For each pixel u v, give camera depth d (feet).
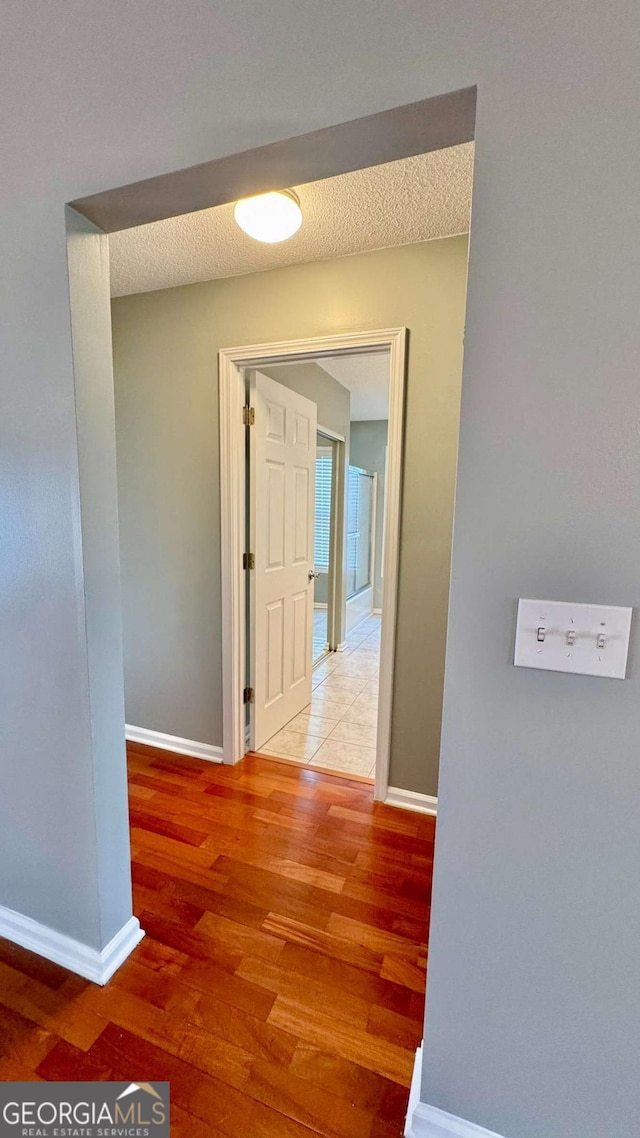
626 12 2.17
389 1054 3.77
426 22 2.47
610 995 2.79
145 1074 3.60
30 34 3.34
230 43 2.84
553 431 2.51
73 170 3.37
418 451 6.37
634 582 2.48
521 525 2.62
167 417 7.75
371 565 20.67
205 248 6.10
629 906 2.68
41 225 3.54
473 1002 3.08
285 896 5.34
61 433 3.72
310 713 10.30
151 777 7.72
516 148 2.39
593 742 2.63
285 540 9.09
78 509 3.76
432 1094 3.27
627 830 2.63
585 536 2.52
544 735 2.71
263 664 8.59
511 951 2.95
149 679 8.57
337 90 2.66
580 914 2.78
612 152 2.27
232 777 7.74
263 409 7.92
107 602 4.08
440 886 3.03
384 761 7.00
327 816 6.79
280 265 6.63
